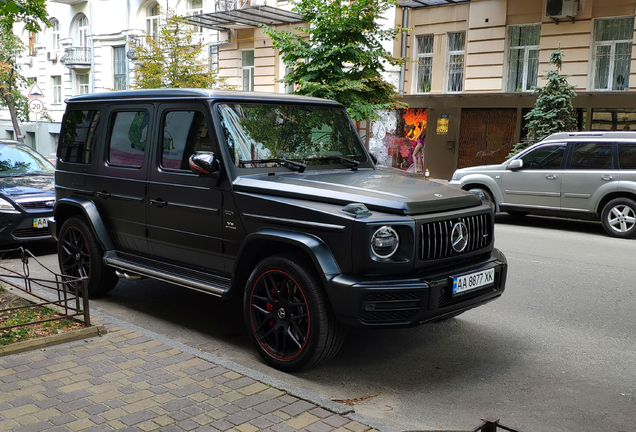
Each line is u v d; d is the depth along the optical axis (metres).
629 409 3.84
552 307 6.16
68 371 3.94
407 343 5.02
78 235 6.18
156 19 28.80
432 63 21.06
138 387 3.71
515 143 18.97
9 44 23.88
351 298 3.79
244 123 4.88
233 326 5.41
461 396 4.00
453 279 4.04
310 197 4.23
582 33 17.48
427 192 4.36
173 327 5.34
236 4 24.67
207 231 4.79
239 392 3.66
